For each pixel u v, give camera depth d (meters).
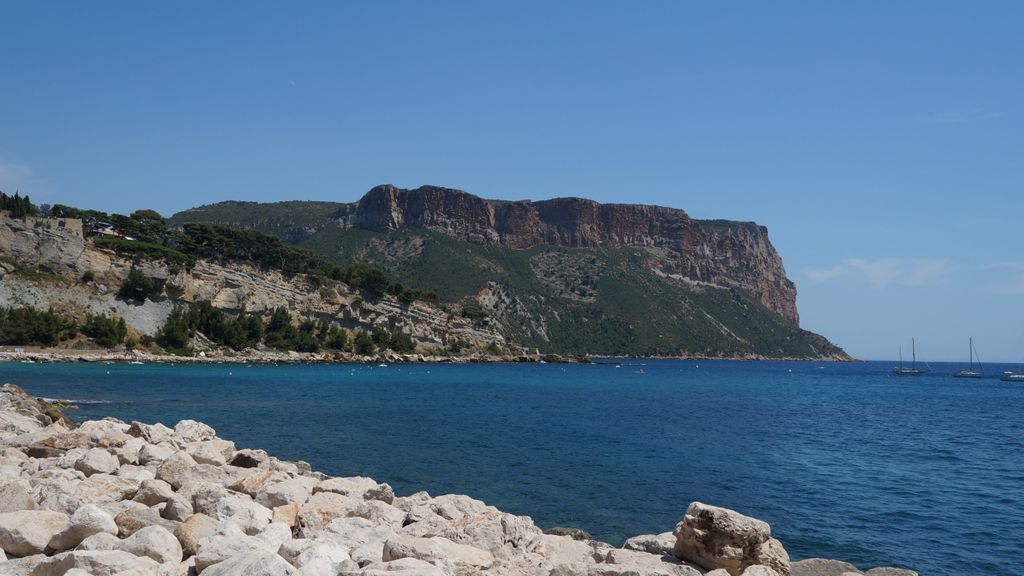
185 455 17.09
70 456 17.89
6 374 79.31
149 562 9.59
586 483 28.39
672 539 14.62
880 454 38.88
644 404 73.06
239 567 8.79
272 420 47.53
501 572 11.60
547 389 96.69
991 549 20.44
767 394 97.75
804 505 25.50
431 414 55.44
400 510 15.34
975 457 38.50
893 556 19.67
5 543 10.63
